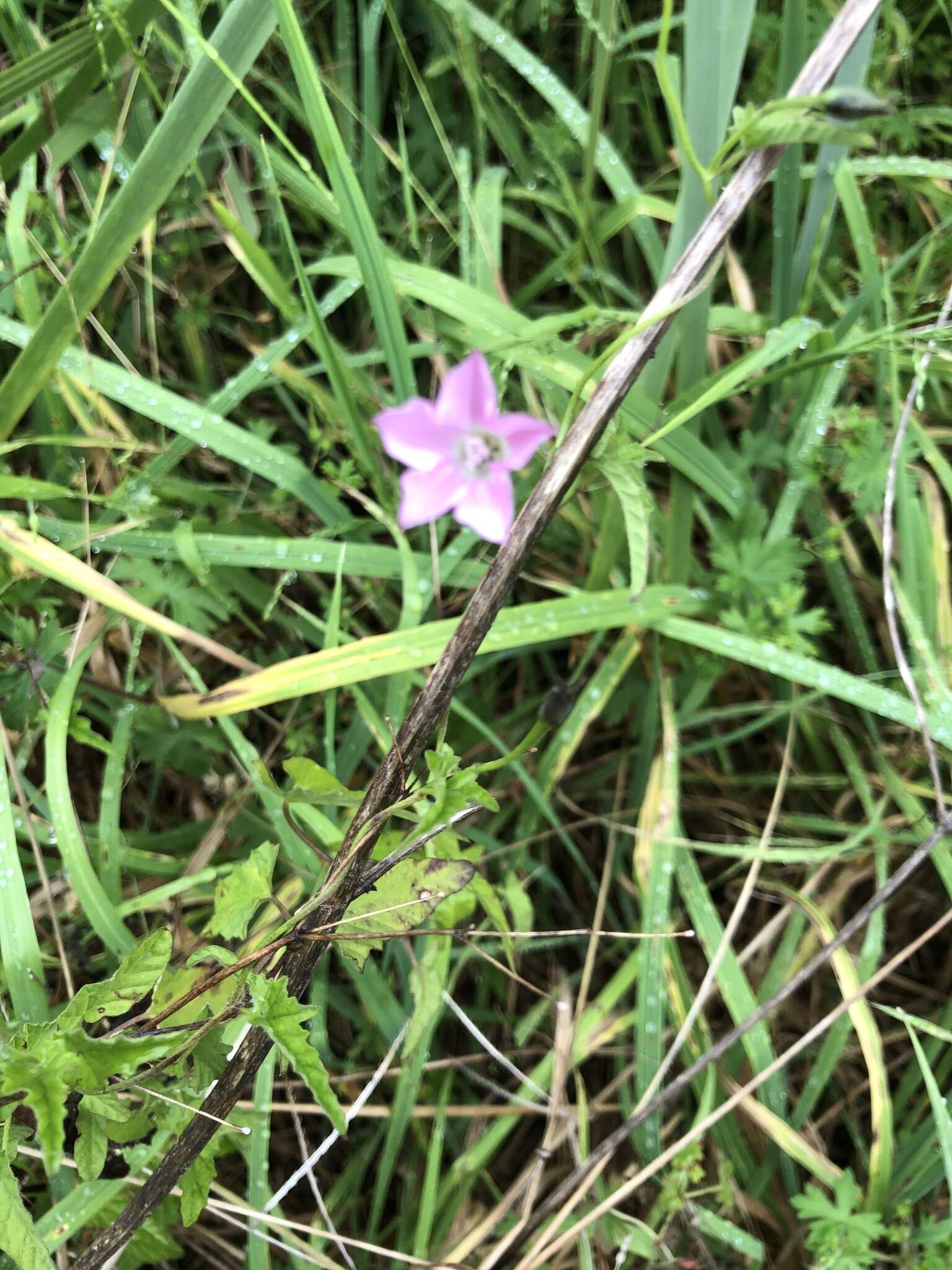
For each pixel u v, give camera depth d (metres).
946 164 0.29
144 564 0.29
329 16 0.32
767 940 0.30
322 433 0.30
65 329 0.26
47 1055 0.18
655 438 0.21
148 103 0.30
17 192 0.28
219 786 0.30
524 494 0.30
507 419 0.17
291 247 0.27
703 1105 0.27
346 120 0.32
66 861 0.25
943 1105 0.24
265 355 0.29
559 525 0.32
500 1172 0.29
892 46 0.32
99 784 0.30
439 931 0.21
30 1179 0.25
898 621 0.31
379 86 0.33
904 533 0.29
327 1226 0.28
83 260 0.25
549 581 0.31
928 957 0.32
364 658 0.26
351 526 0.29
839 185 0.30
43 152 0.30
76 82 0.27
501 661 0.32
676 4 0.33
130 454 0.29
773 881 0.30
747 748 0.33
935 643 0.29
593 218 0.32
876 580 0.32
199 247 0.32
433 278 0.29
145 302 0.32
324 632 0.31
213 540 0.28
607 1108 0.29
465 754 0.31
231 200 0.31
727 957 0.28
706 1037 0.28
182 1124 0.21
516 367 0.31
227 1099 0.20
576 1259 0.28
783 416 0.31
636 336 0.19
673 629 0.28
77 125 0.28
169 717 0.29
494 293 0.31
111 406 0.31
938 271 0.32
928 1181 0.27
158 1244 0.24
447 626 0.26
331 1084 0.29
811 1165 0.27
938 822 0.25
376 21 0.30
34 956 0.24
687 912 0.31
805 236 0.29
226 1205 0.24
